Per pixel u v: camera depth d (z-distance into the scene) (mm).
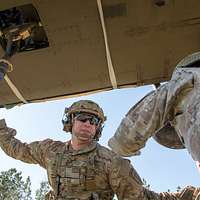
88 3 5883
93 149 2723
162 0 5793
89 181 2654
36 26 6363
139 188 2662
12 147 2949
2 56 6691
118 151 2627
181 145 2924
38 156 2885
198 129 2232
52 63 6711
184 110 2416
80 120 2721
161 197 2693
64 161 2723
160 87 2590
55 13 6008
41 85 7066
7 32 6289
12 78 6855
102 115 2816
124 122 2582
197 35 6309
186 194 2666
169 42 6426
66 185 2672
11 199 34594
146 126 2496
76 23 6156
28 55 6527
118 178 2637
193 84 2449
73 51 6555
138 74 6969
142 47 6500
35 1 5875
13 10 6262
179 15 6043
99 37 6344
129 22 6145
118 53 6570
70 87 7172
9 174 35469
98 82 7105
